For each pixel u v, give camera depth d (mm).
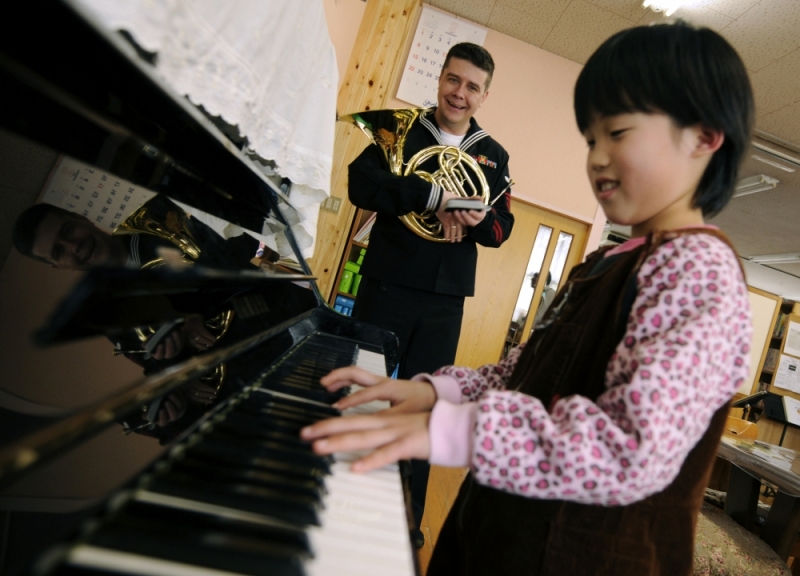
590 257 681
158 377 357
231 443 401
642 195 500
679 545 494
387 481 431
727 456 1899
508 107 3234
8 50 336
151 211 765
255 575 263
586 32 2969
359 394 546
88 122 464
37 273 672
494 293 3348
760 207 4730
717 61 473
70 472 598
